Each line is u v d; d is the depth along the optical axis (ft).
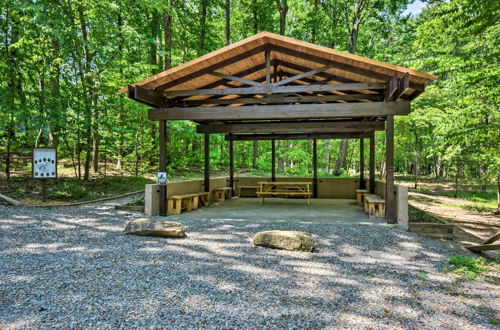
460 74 30.81
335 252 16.65
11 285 11.04
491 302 11.42
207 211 28.84
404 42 66.85
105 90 39.58
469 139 33.47
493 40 28.40
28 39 33.96
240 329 8.55
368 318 9.60
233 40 83.30
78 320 8.77
